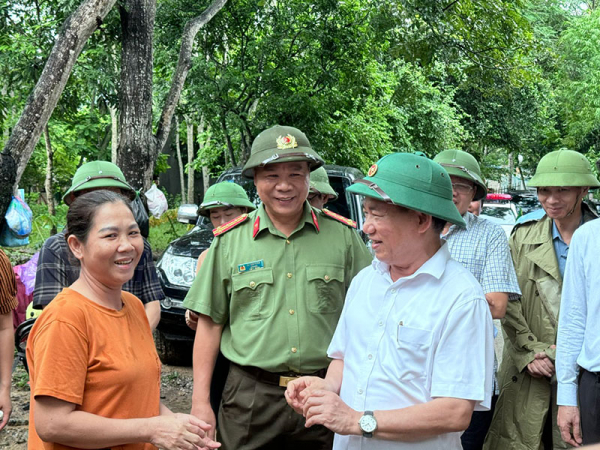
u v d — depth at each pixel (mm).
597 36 24062
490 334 2109
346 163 11727
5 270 2957
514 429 3354
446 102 18234
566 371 2838
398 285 2188
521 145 23531
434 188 2121
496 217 11695
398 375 2117
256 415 2910
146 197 7562
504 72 12883
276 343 2891
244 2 10203
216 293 3043
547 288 3395
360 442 2170
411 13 10367
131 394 2115
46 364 1961
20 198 5391
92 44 9969
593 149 25219
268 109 10336
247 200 4664
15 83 10367
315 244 3020
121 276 2141
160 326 5879
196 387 2998
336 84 10844
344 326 2398
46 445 2031
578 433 2807
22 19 10602
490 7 11477
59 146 16562
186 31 8445
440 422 2002
